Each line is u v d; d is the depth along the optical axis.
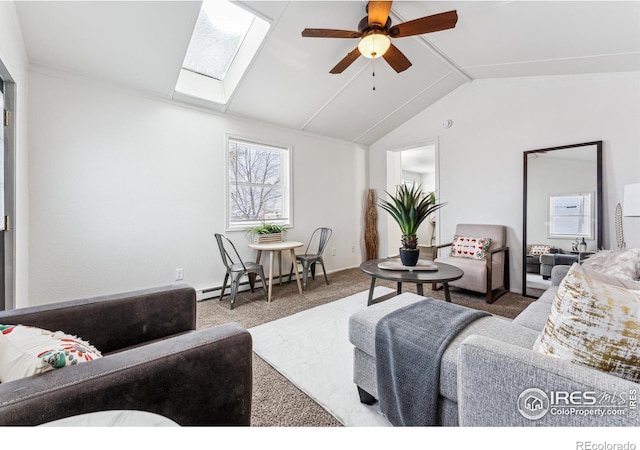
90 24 2.08
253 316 2.66
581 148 2.94
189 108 3.10
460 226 3.76
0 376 0.71
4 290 1.81
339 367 1.78
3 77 1.77
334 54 2.85
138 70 2.54
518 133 3.40
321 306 2.94
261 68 2.85
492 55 2.96
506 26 2.45
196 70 3.07
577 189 2.96
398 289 2.53
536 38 2.52
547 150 3.16
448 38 2.78
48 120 2.31
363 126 4.45
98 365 0.74
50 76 2.31
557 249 3.08
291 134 4.08
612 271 1.77
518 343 1.13
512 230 3.46
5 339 0.79
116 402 0.72
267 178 3.97
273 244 3.41
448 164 4.02
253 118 3.61
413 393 1.14
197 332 0.96
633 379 0.71
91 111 2.51
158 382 0.79
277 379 1.66
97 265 2.56
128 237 2.72
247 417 0.99
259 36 2.58
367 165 5.24
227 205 3.40
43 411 0.62
